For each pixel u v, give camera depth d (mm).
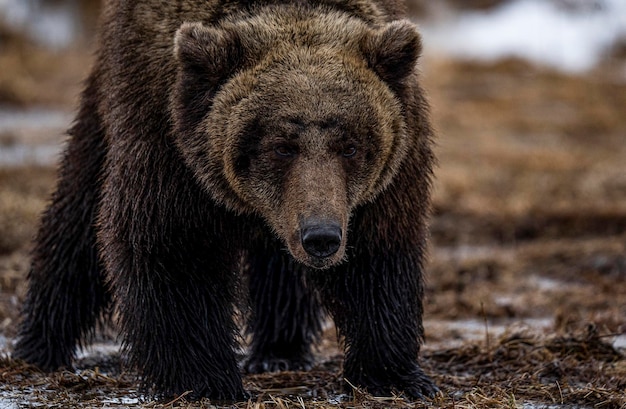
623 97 46438
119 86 11273
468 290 18578
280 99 10289
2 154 29000
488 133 37281
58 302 12969
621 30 60938
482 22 66938
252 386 12000
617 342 14594
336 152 10281
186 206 10727
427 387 11570
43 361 13094
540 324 16172
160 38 11164
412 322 11586
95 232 12617
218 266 11062
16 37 46719
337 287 11539
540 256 20703
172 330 10914
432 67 50594
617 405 11180
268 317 13828
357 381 11594
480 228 23578
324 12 11172
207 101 10555
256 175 10430
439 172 28297
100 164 12430
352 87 10414
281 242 11336
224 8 11195
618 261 19891
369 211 11031
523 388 11859
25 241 20469
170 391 11016
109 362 13609
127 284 11031
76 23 52531
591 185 27344
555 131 38812
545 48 58688
